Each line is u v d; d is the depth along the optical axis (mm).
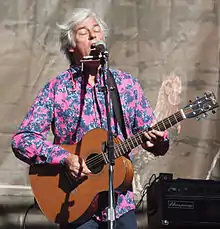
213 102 9289
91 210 9336
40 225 13914
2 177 14117
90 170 9375
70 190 9469
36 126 9562
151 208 12094
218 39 14398
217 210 11609
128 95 9508
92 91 9523
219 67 14367
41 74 14289
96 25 9594
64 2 14305
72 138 9555
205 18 14398
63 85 9633
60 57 14289
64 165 9375
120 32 14312
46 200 9602
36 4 14289
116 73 9617
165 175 11898
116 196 9258
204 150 14320
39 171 9688
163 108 14312
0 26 14258
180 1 14398
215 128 14312
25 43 14281
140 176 14234
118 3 14336
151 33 14383
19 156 9633
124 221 9219
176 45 14367
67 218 9438
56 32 14305
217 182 11852
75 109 9508
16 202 14047
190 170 14312
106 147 9320
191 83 14367
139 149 14258
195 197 11625
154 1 14367
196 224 11586
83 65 9414
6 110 14195
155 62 14359
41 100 9656
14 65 14258
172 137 14281
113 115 9414
